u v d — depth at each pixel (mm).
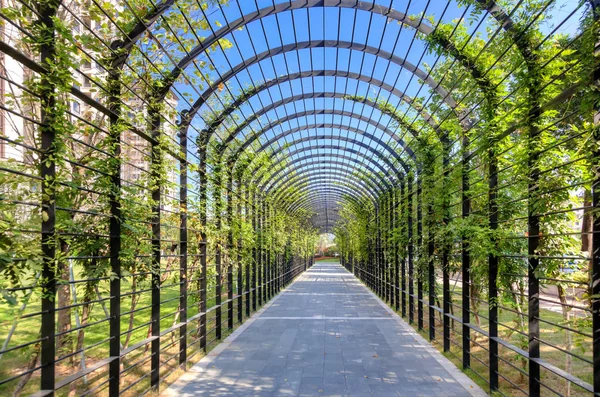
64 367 5422
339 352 6109
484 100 4453
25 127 3686
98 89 4012
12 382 4832
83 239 3932
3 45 2295
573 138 3092
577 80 2871
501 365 5520
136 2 3812
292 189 17312
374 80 6621
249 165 9461
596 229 2523
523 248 4871
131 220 3783
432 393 4332
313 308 10977
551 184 3338
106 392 4520
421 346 6520
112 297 3545
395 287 10383
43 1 2609
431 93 5762
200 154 6453
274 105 7395
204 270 6383
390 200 11656
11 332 3605
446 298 6105
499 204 4465
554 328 7316
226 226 7383
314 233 39031
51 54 2648
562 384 4723
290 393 4344
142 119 4164
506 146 4309
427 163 6926
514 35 3490
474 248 4652
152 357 4402
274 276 14344
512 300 4969
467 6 3756
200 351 6152
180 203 5547
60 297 4590
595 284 2496
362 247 18391
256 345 6602
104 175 3500
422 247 7504
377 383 4652
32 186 3047
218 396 4273
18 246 2395
